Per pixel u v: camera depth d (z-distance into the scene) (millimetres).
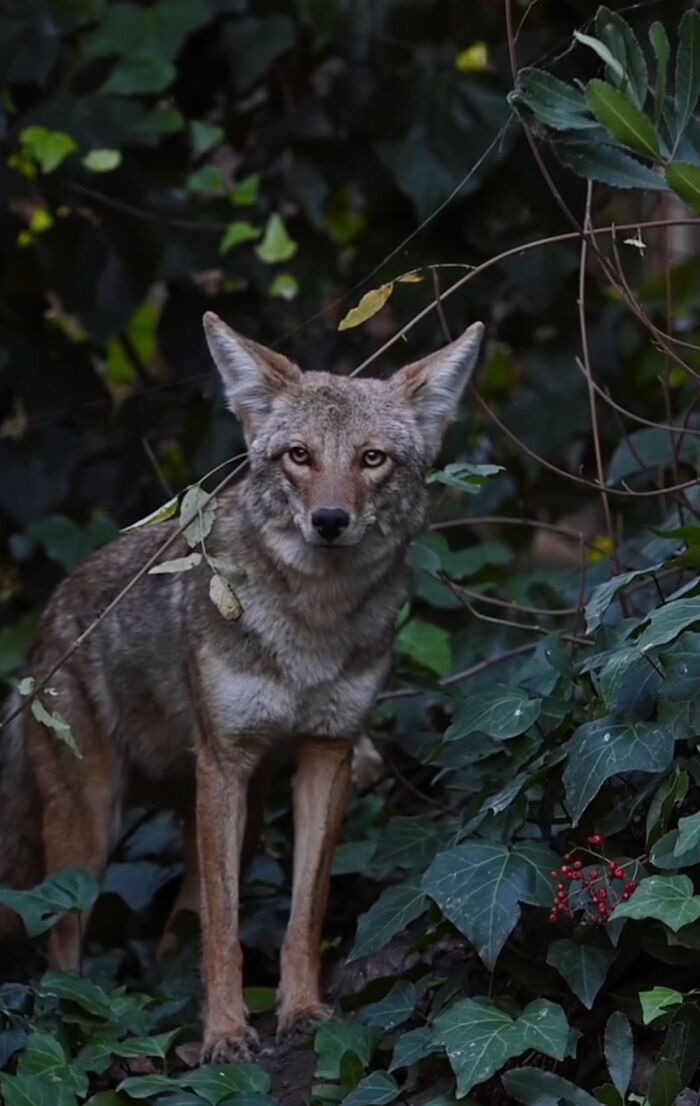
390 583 9422
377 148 13281
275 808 11547
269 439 9172
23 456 13484
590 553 13406
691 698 7617
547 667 9188
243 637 9258
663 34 7707
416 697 11320
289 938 9258
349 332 13656
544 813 8172
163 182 13812
